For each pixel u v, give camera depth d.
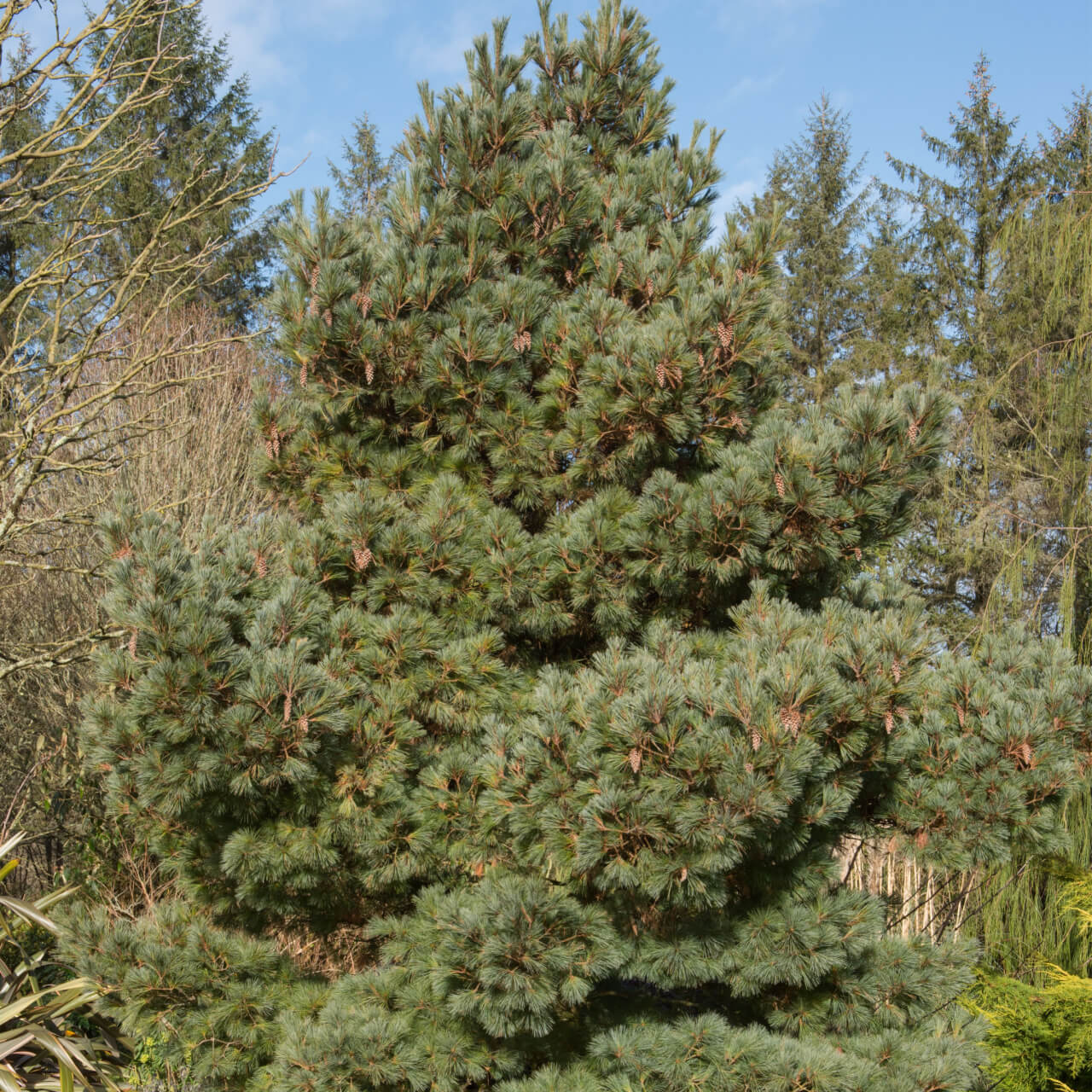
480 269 4.53
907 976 3.87
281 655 3.54
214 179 13.52
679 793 3.23
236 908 4.27
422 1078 3.45
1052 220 8.53
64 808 7.04
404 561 4.27
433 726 4.35
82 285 5.47
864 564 4.75
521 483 4.49
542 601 4.32
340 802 3.80
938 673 4.17
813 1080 3.20
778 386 4.77
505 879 3.62
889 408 3.87
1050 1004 5.28
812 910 3.61
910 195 16.06
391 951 3.96
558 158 4.67
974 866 3.85
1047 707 3.88
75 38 5.07
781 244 4.56
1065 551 8.34
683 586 4.28
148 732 3.46
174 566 3.63
